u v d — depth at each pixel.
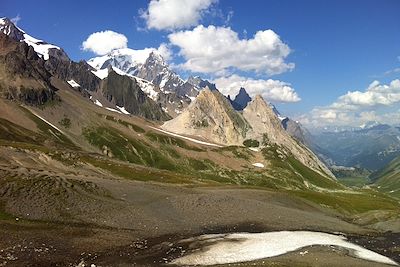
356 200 188.88
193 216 98.25
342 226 109.62
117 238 76.38
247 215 104.62
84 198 97.12
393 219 124.56
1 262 57.34
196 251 71.56
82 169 150.50
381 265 67.94
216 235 84.69
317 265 64.50
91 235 76.12
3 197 87.44
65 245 69.00
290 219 107.44
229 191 141.88
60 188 98.38
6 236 68.62
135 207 97.75
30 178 100.69
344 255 73.25
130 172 159.00
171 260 65.62
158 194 112.81
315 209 137.12
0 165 113.31
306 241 84.25
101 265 61.09
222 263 64.81
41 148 166.00
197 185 154.25
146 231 83.44
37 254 62.72
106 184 113.62
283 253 72.75
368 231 107.44
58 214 85.38
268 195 139.75
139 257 66.50
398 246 89.00
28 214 82.31
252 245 77.56
